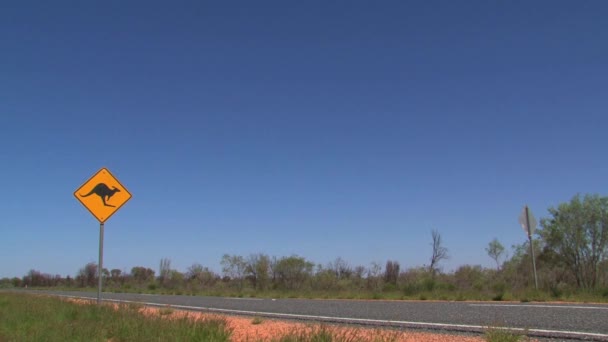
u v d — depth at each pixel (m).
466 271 32.09
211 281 49.19
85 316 13.08
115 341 10.20
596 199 25.16
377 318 13.70
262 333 10.71
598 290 20.30
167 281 51.44
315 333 8.84
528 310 14.20
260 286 40.66
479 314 13.62
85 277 66.56
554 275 24.41
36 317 13.21
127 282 61.91
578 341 8.75
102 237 14.88
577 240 24.81
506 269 29.72
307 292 30.56
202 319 11.34
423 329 10.92
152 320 11.39
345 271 40.78
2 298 21.98
